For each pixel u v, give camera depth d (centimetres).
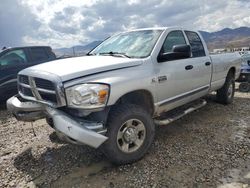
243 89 794
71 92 283
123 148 323
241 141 400
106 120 308
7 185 302
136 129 333
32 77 316
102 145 309
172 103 408
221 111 568
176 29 439
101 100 288
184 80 421
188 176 304
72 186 293
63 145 409
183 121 503
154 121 382
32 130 496
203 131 447
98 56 392
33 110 328
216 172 310
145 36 415
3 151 400
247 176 300
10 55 718
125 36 446
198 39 496
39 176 319
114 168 328
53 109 296
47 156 373
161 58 378
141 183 293
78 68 303
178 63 411
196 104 494
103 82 292
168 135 432
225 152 363
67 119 284
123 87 310
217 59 533
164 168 324
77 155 370
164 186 286
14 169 339
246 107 600
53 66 325
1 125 543
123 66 328
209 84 513
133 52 390
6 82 688
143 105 375
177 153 363
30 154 383
